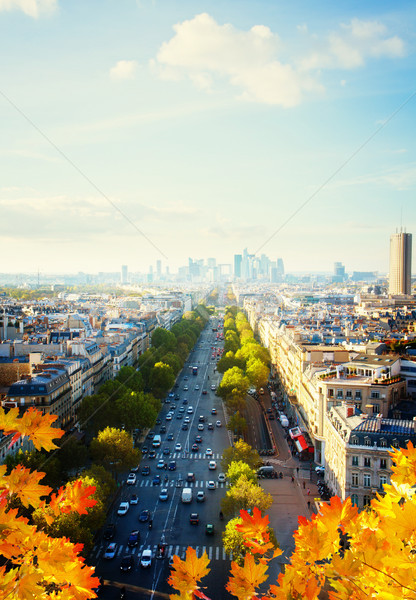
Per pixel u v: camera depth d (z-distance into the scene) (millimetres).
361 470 169875
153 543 163625
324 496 197000
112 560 153625
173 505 193000
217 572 145625
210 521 179625
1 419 28516
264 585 135875
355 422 181375
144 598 134375
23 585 28547
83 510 32719
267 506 161250
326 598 73062
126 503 187625
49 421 29062
